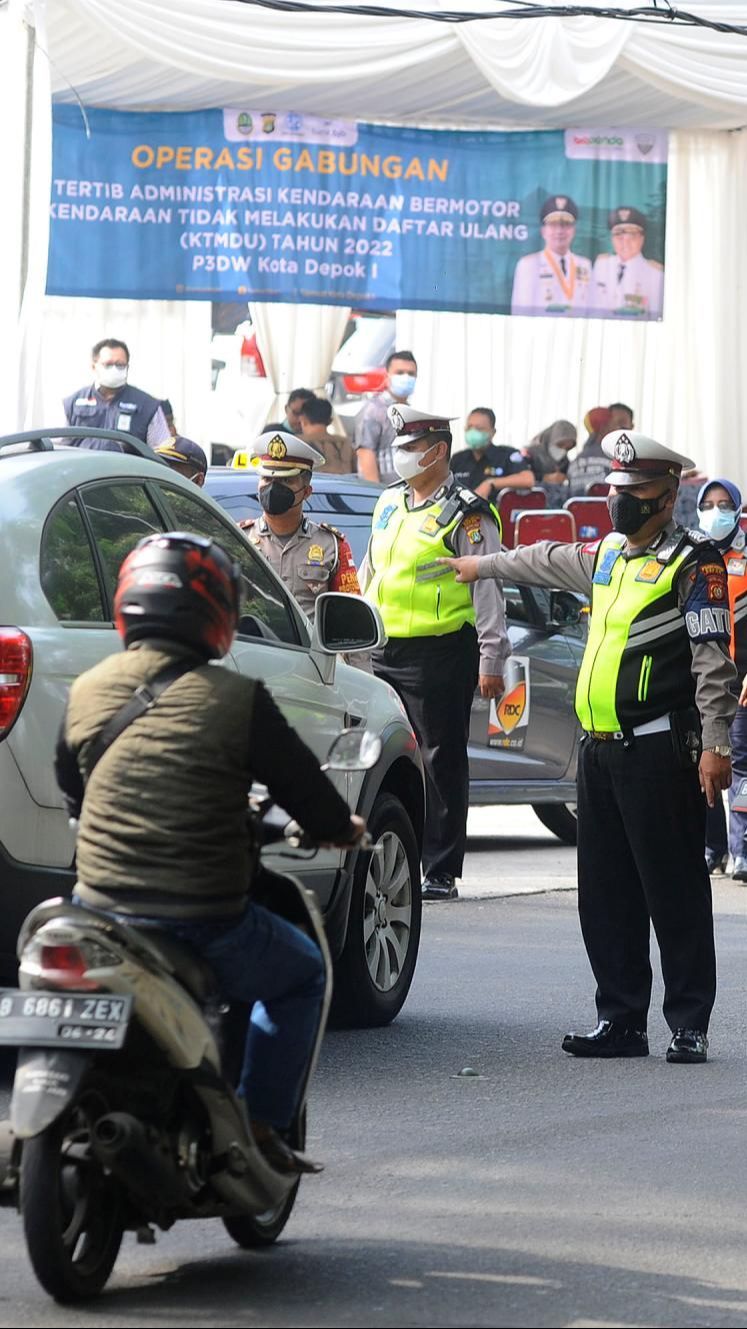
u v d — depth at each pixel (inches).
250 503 1369.3
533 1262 543.2
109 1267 502.6
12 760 679.7
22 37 1544.0
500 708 1432.1
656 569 823.7
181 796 489.1
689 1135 693.3
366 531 1453.0
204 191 2006.6
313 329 2119.8
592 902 839.7
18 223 1550.2
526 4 1850.4
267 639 811.4
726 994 976.3
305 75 1811.0
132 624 504.1
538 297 2134.6
